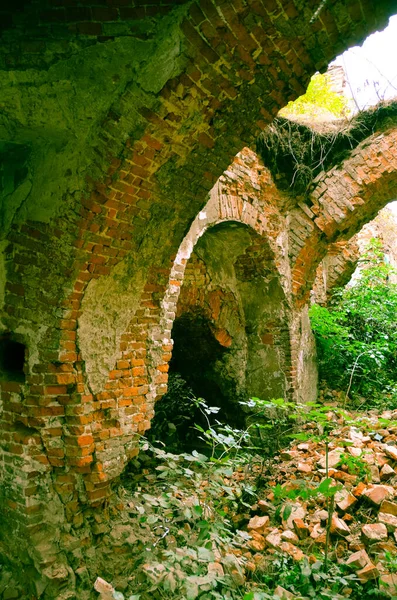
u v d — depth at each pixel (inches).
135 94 103.0
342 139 235.8
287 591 115.4
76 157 110.8
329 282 361.4
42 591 113.3
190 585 96.8
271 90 120.3
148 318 142.0
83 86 102.5
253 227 205.8
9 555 121.0
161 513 136.9
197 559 101.7
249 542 140.9
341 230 251.0
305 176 231.5
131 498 145.9
